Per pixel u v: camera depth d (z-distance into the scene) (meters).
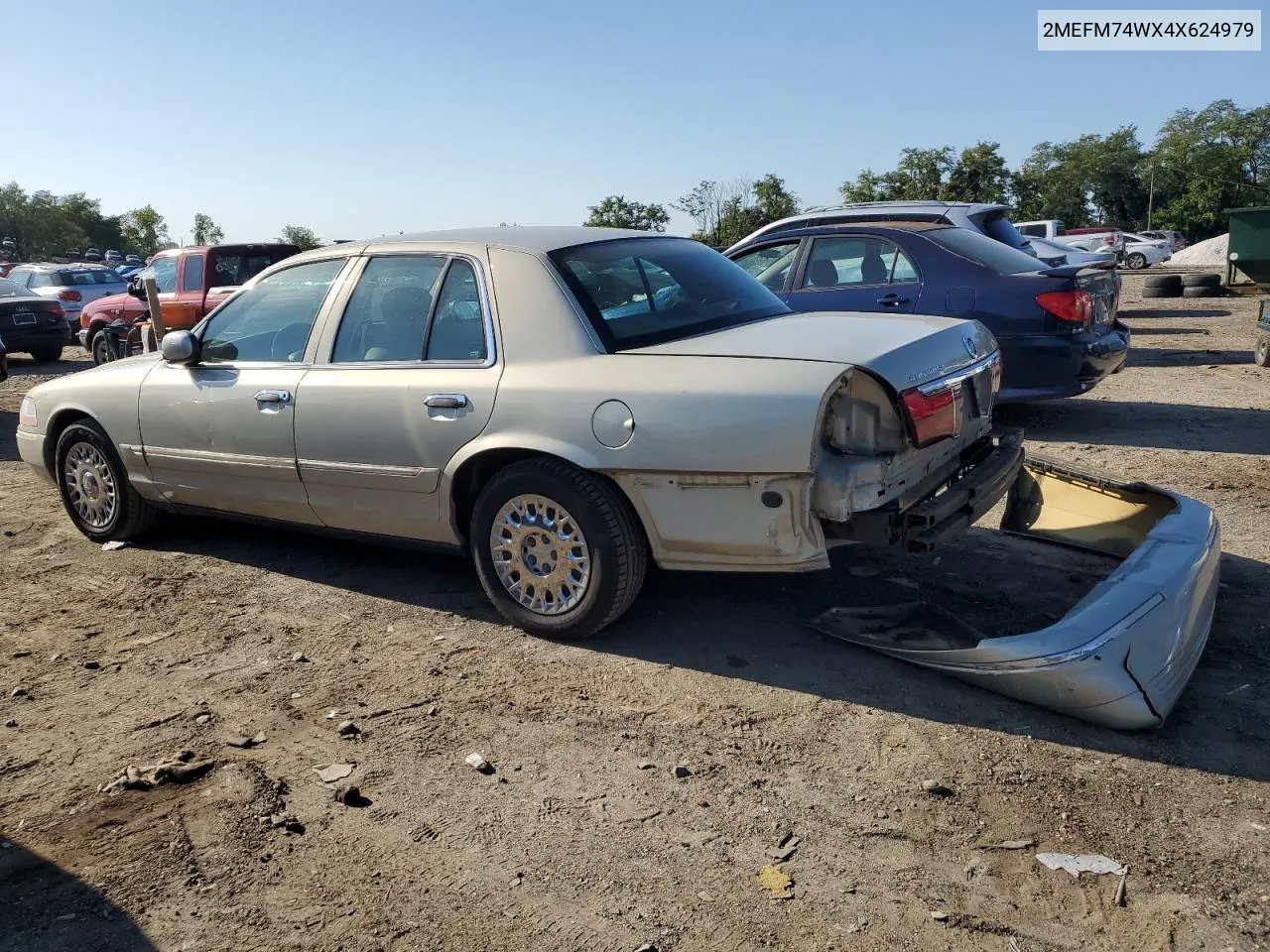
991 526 5.80
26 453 6.28
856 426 3.74
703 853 2.95
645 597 4.86
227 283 13.80
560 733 3.65
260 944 2.61
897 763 3.38
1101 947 2.54
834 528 3.81
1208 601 3.99
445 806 3.21
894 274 8.05
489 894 2.79
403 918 2.70
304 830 3.10
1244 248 13.27
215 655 4.40
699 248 5.11
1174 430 8.42
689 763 3.43
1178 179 89.62
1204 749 3.42
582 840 3.02
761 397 3.68
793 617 4.58
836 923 2.64
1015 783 3.24
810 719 3.69
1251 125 91.38
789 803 3.18
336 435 4.70
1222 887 2.74
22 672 4.28
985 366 4.39
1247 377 11.04
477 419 4.27
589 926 2.65
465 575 5.27
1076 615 3.69
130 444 5.64
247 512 5.33
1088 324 7.70
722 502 3.81
